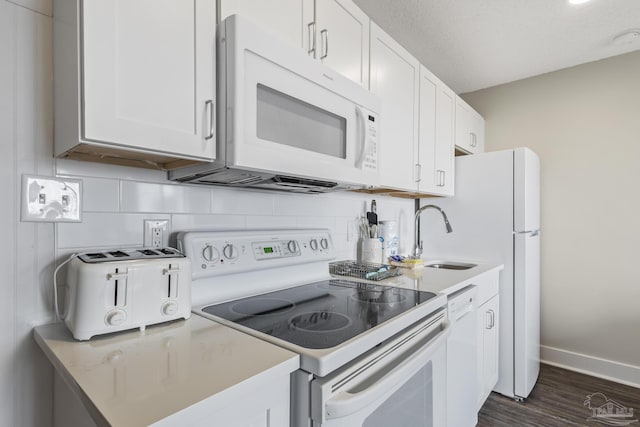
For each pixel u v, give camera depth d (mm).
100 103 707
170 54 823
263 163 959
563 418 1928
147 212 1052
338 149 1258
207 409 533
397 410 931
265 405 657
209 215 1224
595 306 2479
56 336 794
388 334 924
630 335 2352
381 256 1990
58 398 843
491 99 2955
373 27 1567
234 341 792
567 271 2592
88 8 694
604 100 2449
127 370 630
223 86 917
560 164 2625
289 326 906
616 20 1961
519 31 2082
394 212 2375
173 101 827
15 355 826
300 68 1069
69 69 751
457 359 1435
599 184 2469
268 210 1446
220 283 1172
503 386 2164
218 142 928
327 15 1301
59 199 885
